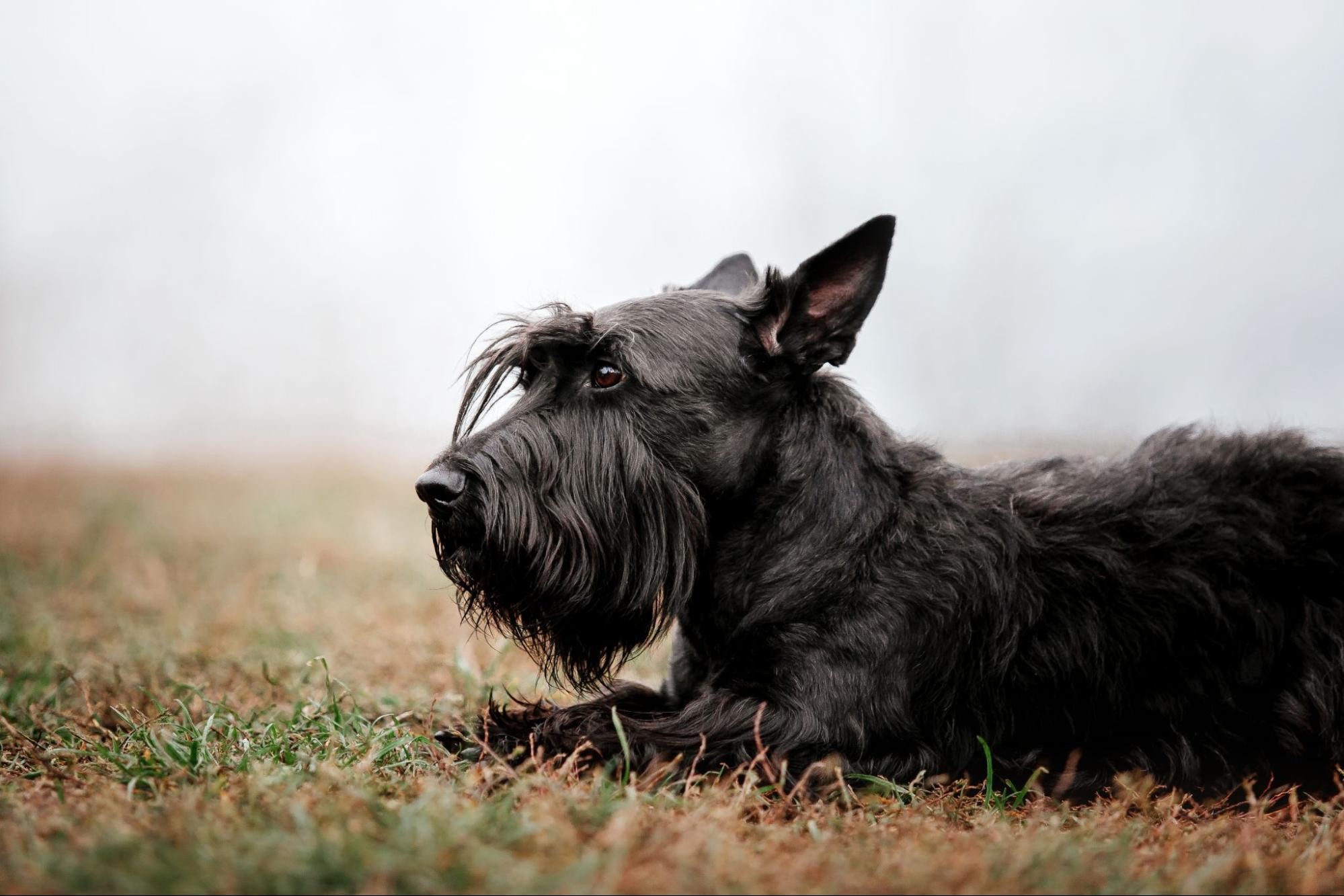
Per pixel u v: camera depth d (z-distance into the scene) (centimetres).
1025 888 322
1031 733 500
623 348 493
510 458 490
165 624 835
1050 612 501
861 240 509
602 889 297
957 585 491
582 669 539
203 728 493
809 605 486
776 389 513
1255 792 492
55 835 343
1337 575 502
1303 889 339
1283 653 496
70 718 562
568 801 370
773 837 363
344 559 1183
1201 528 512
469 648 756
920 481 519
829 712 471
